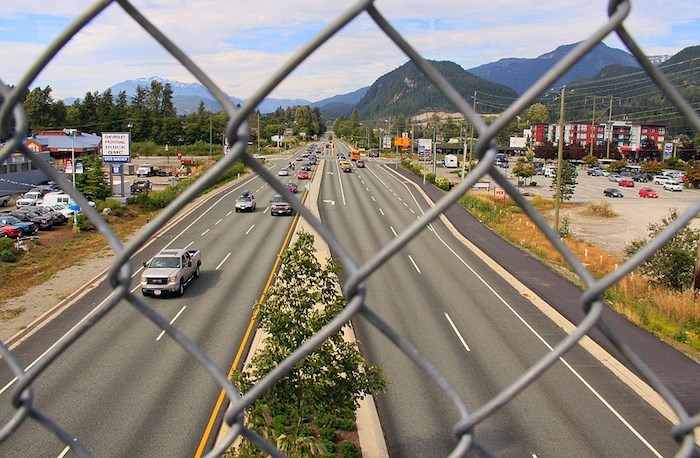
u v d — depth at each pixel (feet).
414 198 139.44
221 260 74.64
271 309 26.30
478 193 147.43
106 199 112.47
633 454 30.96
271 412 24.97
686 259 62.95
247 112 5.90
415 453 30.60
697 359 44.09
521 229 99.45
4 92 6.01
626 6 5.42
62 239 90.53
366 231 97.09
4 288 62.39
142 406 35.04
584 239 97.60
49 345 45.62
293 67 5.67
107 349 44.29
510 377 40.32
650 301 58.34
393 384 38.45
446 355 44.11
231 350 44.06
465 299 59.11
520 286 64.08
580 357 44.11
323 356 25.38
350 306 6.60
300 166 214.07
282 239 87.81
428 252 81.25
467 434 6.78
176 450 30.22
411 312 54.49
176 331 6.90
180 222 103.19
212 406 35.01
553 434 32.78
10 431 7.07
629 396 37.83
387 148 353.31
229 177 163.94
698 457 6.40
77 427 32.55
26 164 151.02
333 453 29.12
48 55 5.58
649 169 221.05
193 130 303.48
